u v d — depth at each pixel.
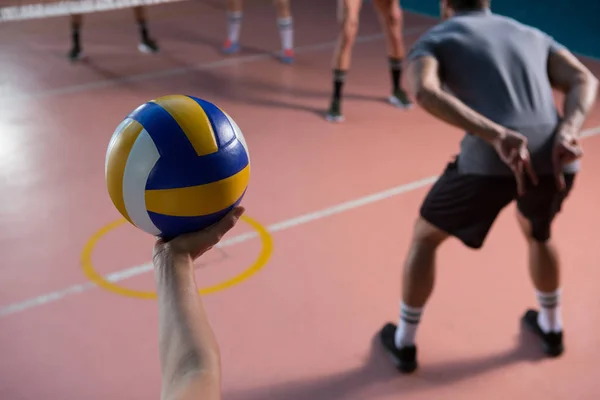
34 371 2.61
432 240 2.52
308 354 2.73
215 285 3.17
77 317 2.95
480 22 2.38
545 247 2.57
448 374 2.62
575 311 2.99
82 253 3.46
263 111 5.53
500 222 3.75
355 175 4.38
